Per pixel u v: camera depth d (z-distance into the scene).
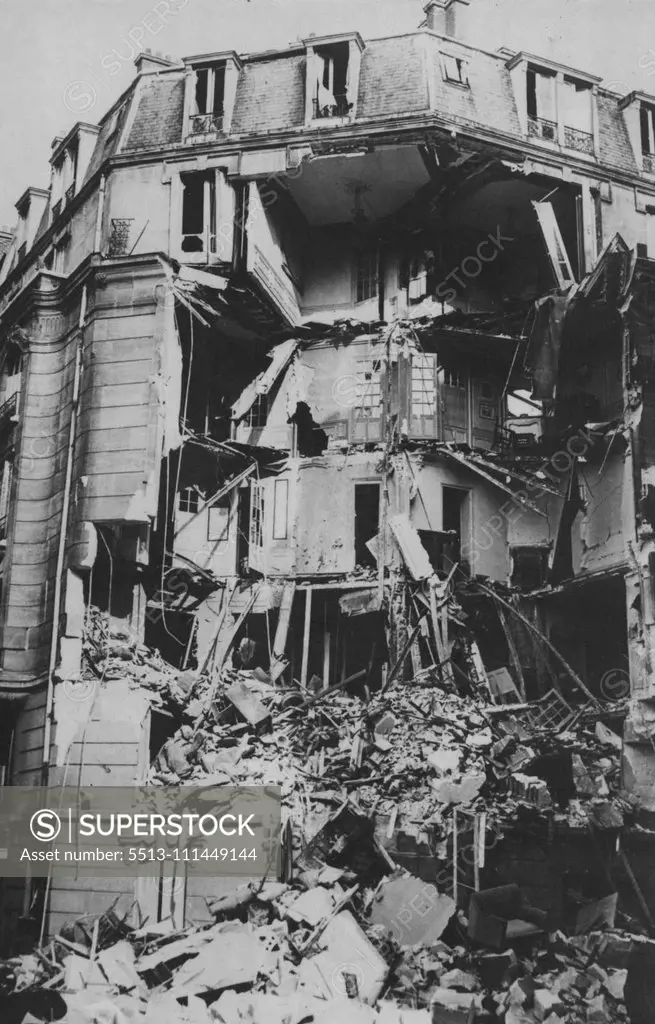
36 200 39.41
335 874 26.25
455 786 27.41
